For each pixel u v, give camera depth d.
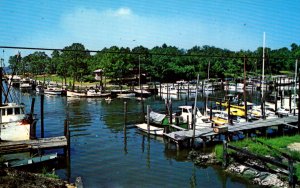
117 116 57.62
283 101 67.81
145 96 88.31
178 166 31.52
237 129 38.56
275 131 43.97
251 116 50.62
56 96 89.44
